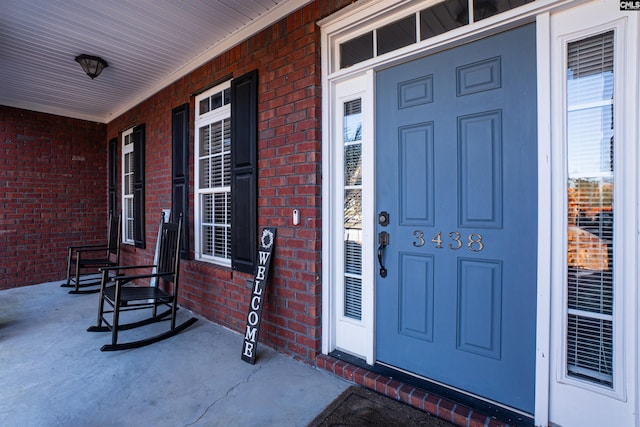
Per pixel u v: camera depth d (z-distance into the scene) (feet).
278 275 7.97
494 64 5.49
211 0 7.48
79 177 16.88
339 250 7.54
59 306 11.88
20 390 6.40
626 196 4.43
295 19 7.52
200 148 11.23
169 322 10.11
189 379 6.79
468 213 5.76
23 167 15.14
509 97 5.35
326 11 6.98
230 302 9.37
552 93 4.93
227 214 10.27
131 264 15.05
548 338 4.94
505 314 5.41
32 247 15.33
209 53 9.81
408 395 5.78
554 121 4.92
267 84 8.13
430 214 6.19
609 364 4.65
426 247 6.24
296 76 7.49
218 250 10.73
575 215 4.84
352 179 7.43
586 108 4.76
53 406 5.90
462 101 5.81
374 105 6.86
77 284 13.73
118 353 7.97
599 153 4.67
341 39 7.40
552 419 4.98
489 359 5.56
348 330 7.41
